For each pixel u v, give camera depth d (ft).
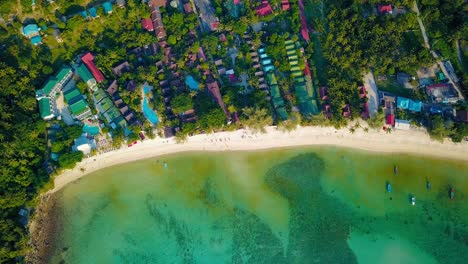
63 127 309.83
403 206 310.65
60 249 304.50
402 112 312.71
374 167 316.81
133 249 306.35
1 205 283.59
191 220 310.04
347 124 316.40
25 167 294.66
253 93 317.63
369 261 303.27
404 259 302.66
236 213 310.65
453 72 315.37
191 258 304.71
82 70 315.78
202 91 319.88
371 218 309.63
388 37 318.86
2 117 295.28
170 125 313.94
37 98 307.58
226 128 314.96
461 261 301.02
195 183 315.58
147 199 313.53
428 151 315.37
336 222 309.22
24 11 318.65
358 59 318.04
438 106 312.50
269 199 312.91
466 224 306.14
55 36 318.86
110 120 314.35
